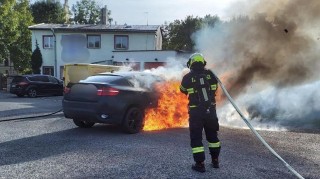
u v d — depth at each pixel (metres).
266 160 6.13
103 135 8.22
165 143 7.31
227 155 6.38
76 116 8.48
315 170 5.61
